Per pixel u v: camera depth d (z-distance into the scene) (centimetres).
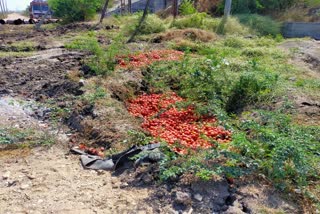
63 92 641
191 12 1725
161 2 2825
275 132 396
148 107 574
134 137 432
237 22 1534
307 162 349
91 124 485
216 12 2020
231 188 323
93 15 2325
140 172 354
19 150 434
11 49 1153
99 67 737
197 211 299
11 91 673
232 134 422
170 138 429
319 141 423
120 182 354
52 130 501
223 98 593
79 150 432
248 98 579
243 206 303
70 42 1281
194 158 356
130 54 917
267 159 358
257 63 836
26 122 529
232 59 882
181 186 323
